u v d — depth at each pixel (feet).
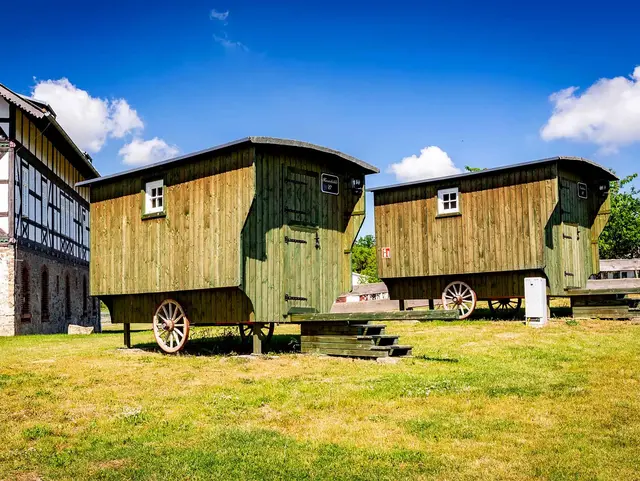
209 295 44.50
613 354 40.09
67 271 99.96
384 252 67.15
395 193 67.00
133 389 32.86
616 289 56.18
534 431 24.61
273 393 31.09
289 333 59.67
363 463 21.61
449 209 63.31
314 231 45.83
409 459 21.90
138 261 47.98
